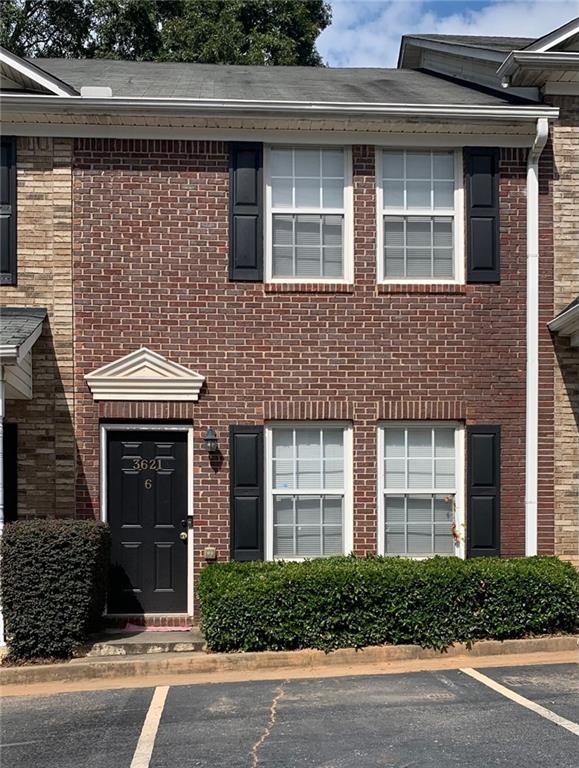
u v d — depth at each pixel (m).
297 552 9.36
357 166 9.44
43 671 7.54
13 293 9.12
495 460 9.43
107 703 6.82
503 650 8.16
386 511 9.45
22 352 7.93
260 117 9.03
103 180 9.20
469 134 9.45
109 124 9.12
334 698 6.83
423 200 9.56
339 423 9.41
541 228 9.56
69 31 22.41
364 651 7.97
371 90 10.71
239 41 22.59
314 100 9.39
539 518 9.46
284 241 9.43
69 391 9.12
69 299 9.16
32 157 9.16
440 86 11.44
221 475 9.20
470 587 8.21
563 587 8.38
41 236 9.16
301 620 8.02
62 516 9.07
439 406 9.41
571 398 9.55
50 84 8.88
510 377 9.49
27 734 6.09
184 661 7.73
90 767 5.43
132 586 9.16
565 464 9.54
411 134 9.41
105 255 9.19
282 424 9.38
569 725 6.05
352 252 9.41
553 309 9.58
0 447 7.91
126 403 9.14
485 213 9.48
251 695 6.97
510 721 6.15
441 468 9.52
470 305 9.47
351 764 5.37
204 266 9.26
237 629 7.98
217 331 9.26
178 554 9.21
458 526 9.46
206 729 6.11
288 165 9.44
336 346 9.34
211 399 9.23
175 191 9.25
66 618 7.83
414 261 9.54
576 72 9.50
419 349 9.41
